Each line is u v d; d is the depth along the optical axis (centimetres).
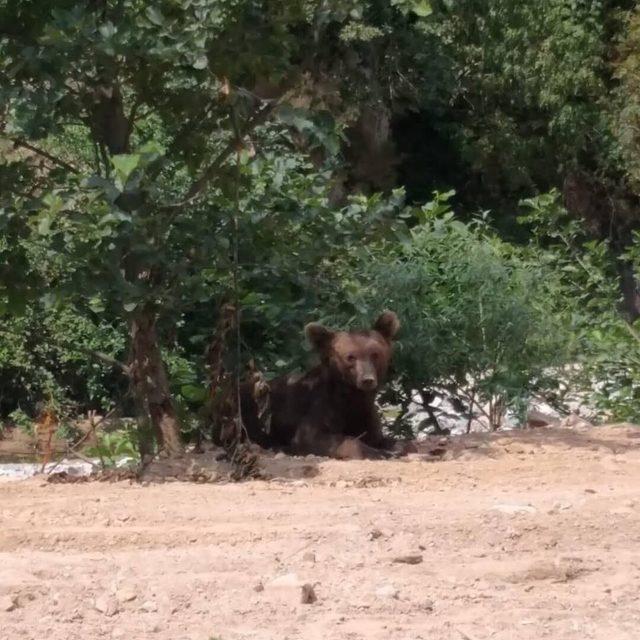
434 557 848
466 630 711
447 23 3378
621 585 796
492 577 805
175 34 1115
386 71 3288
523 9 3394
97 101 1182
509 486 1060
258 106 1243
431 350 1405
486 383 1434
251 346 1330
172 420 1208
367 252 1359
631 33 3169
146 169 1156
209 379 1243
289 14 1170
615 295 1702
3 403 1938
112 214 1075
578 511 927
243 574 801
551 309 1516
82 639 698
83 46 1099
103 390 1819
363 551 853
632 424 1459
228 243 1197
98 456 1430
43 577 796
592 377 1584
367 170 3381
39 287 1201
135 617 733
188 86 1210
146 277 1181
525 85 3434
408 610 743
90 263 1120
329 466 1142
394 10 3228
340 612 739
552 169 3597
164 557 837
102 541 887
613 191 3612
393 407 1488
